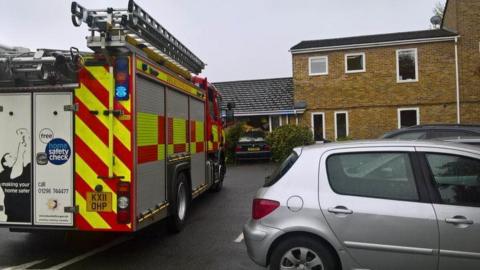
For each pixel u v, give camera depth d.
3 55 5.68
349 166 4.39
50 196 5.61
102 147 5.50
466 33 22.22
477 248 3.93
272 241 4.38
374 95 23.17
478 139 6.65
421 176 4.18
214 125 11.22
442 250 3.99
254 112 24.73
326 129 23.83
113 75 5.46
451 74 22.38
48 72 5.47
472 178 4.11
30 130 5.64
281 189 4.47
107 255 6.20
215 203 10.38
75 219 5.57
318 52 23.89
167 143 6.92
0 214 5.70
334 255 4.30
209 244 6.73
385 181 4.26
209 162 10.31
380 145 4.39
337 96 23.64
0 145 5.70
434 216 4.02
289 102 25.27
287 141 20.19
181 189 7.79
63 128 5.58
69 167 5.57
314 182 4.41
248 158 21.92
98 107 5.50
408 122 22.92
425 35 22.97
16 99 5.65
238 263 5.75
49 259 6.03
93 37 5.23
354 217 4.18
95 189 5.51
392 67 22.98
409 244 4.05
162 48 6.67
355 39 24.33
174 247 6.57
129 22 5.21
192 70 8.98
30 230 5.83
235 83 29.56
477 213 3.98
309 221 4.28
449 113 22.42
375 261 4.14
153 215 6.16
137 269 5.54
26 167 5.65
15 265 5.75
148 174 6.02
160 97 6.61
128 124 5.46
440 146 4.26
